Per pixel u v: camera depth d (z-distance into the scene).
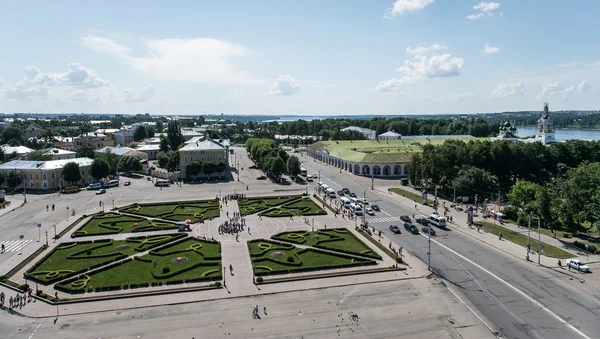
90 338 67.31
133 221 139.38
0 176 199.12
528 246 104.44
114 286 84.81
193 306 78.06
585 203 116.25
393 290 84.50
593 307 76.62
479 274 92.38
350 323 71.50
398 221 139.25
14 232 128.12
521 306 77.38
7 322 72.31
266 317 73.75
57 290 85.06
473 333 68.31
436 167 180.50
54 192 197.00
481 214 148.00
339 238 117.12
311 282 88.62
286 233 122.94
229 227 128.62
